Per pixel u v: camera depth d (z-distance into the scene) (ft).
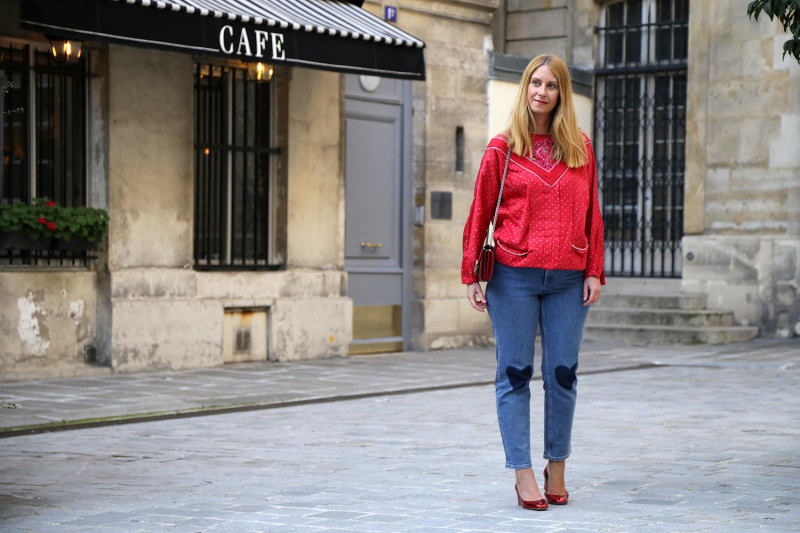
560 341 16.17
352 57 36.17
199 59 38.32
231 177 39.50
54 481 18.99
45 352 34.63
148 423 26.86
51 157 34.91
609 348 48.55
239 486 18.34
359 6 42.01
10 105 33.88
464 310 47.34
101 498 17.34
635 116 55.93
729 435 24.07
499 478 18.84
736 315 52.75
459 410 28.94
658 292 55.01
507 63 48.80
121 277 35.78
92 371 35.32
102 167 35.76
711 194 53.52
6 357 33.63
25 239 33.35
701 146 53.67
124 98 35.91
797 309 51.49
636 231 55.98
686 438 23.62
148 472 19.89
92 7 30.04
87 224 34.35
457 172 47.03
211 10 32.27
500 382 16.38
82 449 22.80
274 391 32.30
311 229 41.37
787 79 51.55
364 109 43.62
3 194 33.83
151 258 36.73
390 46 37.17
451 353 45.03
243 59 33.19
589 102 55.98
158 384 33.40
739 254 52.54
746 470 19.45
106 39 30.35
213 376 35.60
